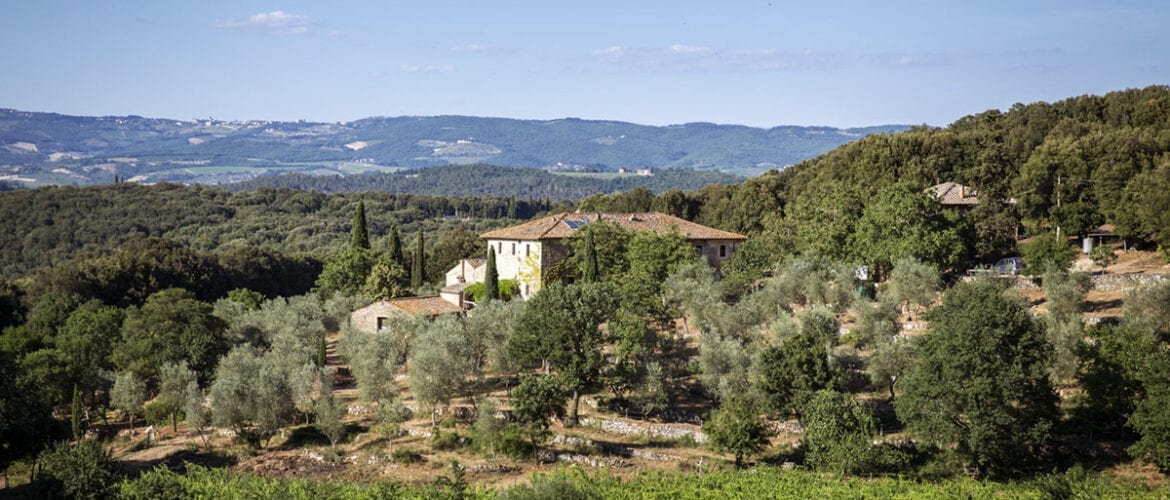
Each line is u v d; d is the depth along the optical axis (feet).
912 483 182.70
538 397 208.13
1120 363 196.65
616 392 234.79
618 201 547.49
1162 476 184.55
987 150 431.84
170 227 647.56
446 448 214.48
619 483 182.91
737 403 201.16
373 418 232.53
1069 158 357.82
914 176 415.64
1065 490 170.60
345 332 272.92
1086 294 258.16
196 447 220.23
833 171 455.22
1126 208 315.37
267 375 221.05
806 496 171.42
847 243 315.99
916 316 274.77
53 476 173.47
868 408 205.67
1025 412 194.08
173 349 252.83
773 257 332.19
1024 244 350.84
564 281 334.03
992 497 172.24
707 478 184.75
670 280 287.07
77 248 554.46
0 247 549.54
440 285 411.34
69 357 245.86
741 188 491.31
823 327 232.12
